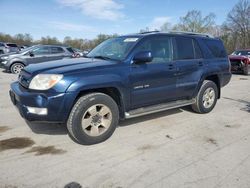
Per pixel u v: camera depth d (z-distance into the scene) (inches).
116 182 115.8
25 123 187.6
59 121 143.9
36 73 145.3
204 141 164.7
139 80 168.9
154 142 161.0
